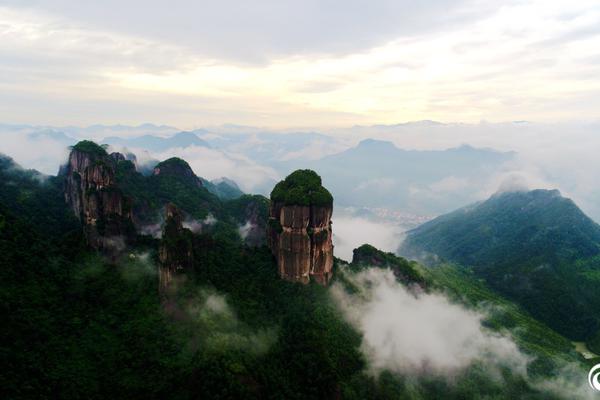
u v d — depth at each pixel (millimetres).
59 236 152375
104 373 88375
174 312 102500
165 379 86250
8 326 88000
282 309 117375
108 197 127625
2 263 103812
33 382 78500
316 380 95312
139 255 128125
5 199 166625
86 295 110812
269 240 140250
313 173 138125
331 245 132625
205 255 122000
